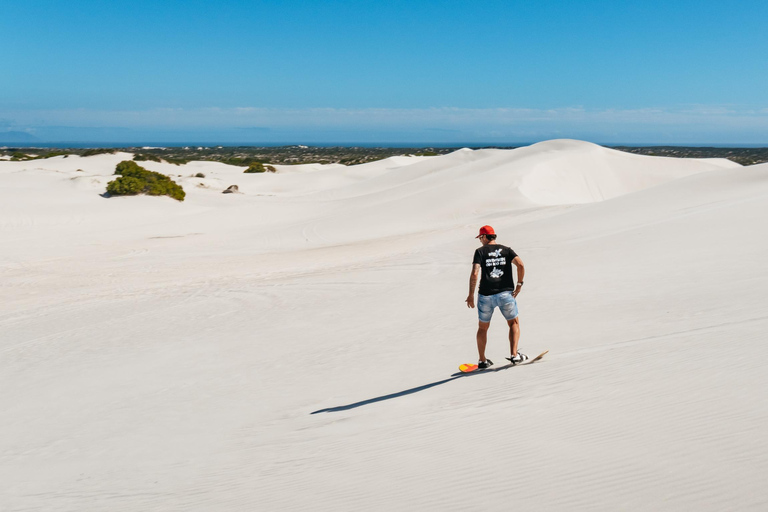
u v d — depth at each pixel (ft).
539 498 12.42
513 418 18.48
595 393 19.33
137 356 41.34
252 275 81.46
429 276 62.90
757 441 13.10
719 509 10.55
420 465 15.90
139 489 19.27
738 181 103.91
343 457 18.17
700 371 19.33
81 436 26.61
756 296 33.22
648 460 13.29
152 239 130.21
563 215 101.04
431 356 32.45
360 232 133.90
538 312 38.86
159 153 634.43
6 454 25.30
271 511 14.75
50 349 45.96
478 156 290.97
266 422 25.20
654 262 50.83
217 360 38.22
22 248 118.21
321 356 36.17
